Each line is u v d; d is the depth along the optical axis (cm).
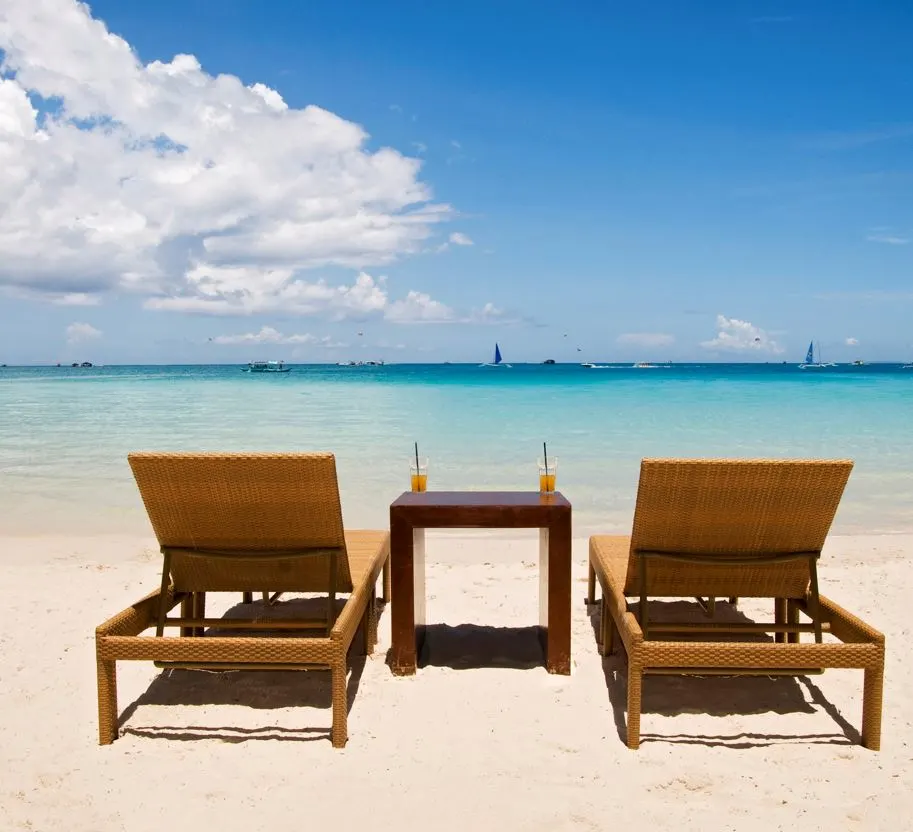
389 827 221
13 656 361
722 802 235
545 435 1278
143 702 312
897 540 624
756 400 2206
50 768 257
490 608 440
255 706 307
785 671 282
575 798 237
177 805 233
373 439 1232
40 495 812
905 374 6022
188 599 350
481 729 285
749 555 300
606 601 358
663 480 283
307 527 299
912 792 240
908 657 359
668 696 317
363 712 300
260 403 2169
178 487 290
